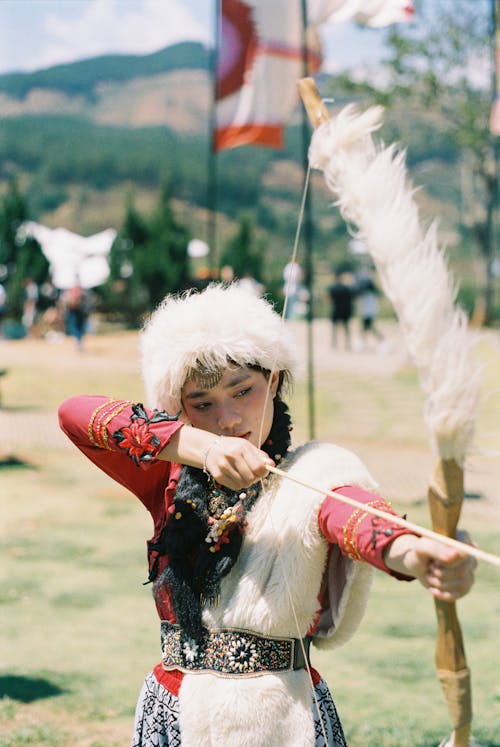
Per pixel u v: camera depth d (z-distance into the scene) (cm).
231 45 888
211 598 212
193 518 216
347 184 168
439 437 162
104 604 586
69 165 8881
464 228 4075
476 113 2617
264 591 208
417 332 160
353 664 492
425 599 593
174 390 221
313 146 175
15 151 9206
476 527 720
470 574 166
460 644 171
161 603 223
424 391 164
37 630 540
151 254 3269
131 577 638
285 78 878
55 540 722
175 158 9394
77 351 2284
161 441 209
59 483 915
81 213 8325
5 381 1695
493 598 582
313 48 849
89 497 862
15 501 841
